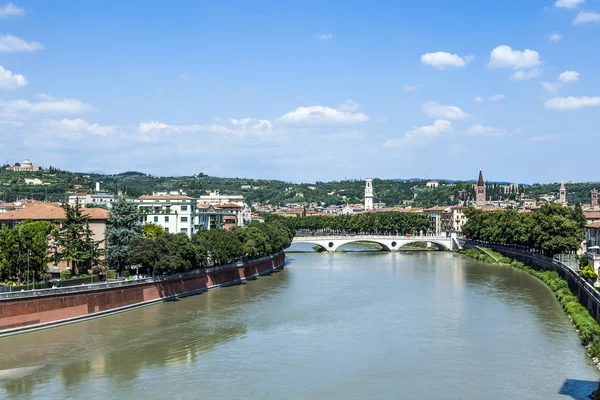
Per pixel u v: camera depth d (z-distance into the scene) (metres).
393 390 82.19
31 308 109.00
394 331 115.12
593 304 116.19
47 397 78.50
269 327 118.25
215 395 79.88
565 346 102.56
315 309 137.12
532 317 125.56
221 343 105.44
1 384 83.06
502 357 96.75
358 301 148.25
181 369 90.56
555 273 177.62
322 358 96.94
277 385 83.94
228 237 179.62
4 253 123.06
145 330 113.56
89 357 95.56
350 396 79.88
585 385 83.31
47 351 98.12
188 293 156.25
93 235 151.75
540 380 85.56
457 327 117.75
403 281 187.38
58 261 139.00
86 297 120.50
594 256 151.00
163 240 146.75
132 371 89.25
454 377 87.38
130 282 133.12
